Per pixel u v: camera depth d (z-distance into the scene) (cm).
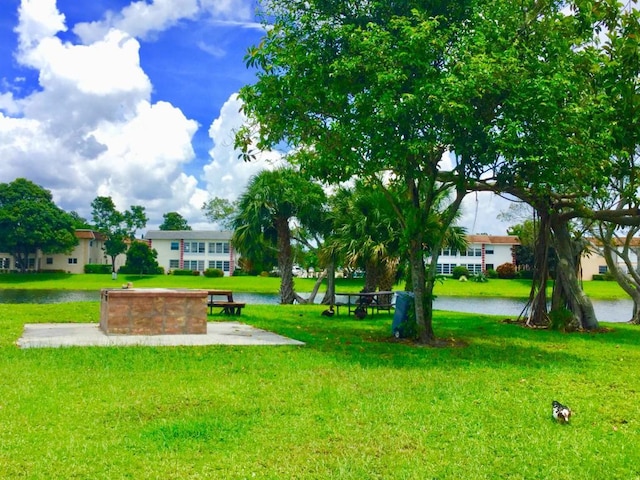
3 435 604
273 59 1356
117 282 6462
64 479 507
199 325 1434
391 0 1346
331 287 3039
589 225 2072
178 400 762
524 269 7500
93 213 8112
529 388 902
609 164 1505
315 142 1409
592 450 623
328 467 558
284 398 789
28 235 6950
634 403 828
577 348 1427
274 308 2477
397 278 2702
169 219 11744
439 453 601
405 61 1204
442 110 1135
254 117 1485
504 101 1224
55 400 737
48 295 4581
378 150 1270
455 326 1900
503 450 616
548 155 1203
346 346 1306
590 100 1311
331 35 1298
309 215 3041
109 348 1133
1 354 1037
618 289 6169
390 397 809
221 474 530
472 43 1243
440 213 2038
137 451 579
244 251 3288
